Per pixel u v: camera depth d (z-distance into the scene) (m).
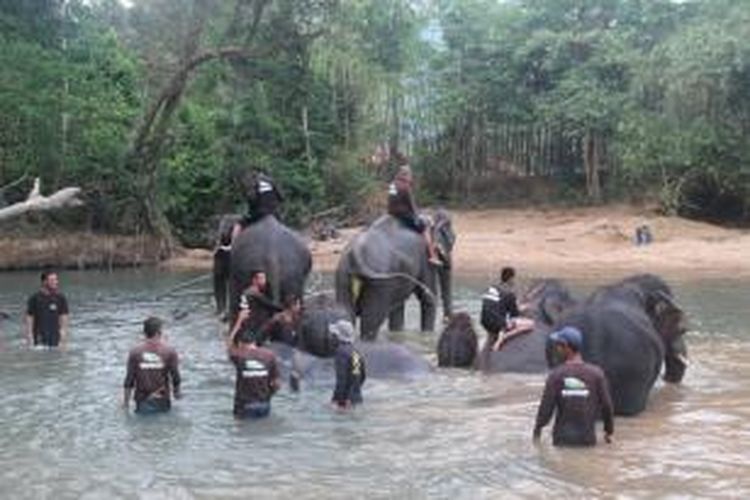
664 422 11.41
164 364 12.28
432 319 17.89
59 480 9.55
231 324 15.56
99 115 35.25
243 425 11.60
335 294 16.73
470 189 58.78
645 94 48.06
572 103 52.62
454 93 57.81
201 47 37.16
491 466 9.71
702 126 45.19
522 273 30.66
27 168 34.38
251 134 42.06
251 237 15.42
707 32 45.50
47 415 12.23
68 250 33.91
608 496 8.74
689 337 17.55
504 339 14.46
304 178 43.03
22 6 36.91
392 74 46.44
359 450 10.41
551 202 56.12
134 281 29.45
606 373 11.59
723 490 8.88
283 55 38.06
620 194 53.94
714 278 28.52
